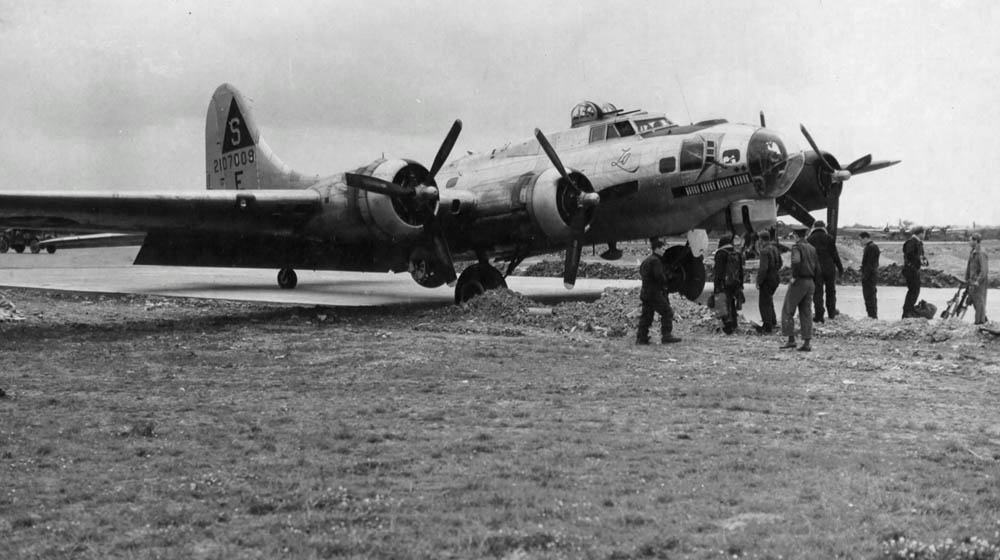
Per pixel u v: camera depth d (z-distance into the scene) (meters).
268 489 5.39
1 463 6.00
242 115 26.23
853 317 16.56
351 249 20.14
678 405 8.22
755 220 18.89
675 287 19.67
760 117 19.44
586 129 21.25
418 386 9.32
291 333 14.98
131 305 21.84
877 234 74.75
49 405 8.26
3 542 4.48
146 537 4.54
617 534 4.55
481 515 4.88
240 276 36.97
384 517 4.84
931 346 12.52
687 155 18.92
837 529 4.58
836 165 23.28
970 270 14.40
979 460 6.04
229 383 9.62
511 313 16.81
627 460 6.09
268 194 17.41
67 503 5.12
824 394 8.71
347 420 7.54
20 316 18.06
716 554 4.25
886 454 6.22
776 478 5.56
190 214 17.11
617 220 20.52
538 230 18.67
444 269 18.19
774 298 22.34
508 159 21.77
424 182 17.95
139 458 6.18
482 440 6.74
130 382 9.70
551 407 8.15
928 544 4.30
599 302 16.72
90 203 15.50
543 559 4.23
